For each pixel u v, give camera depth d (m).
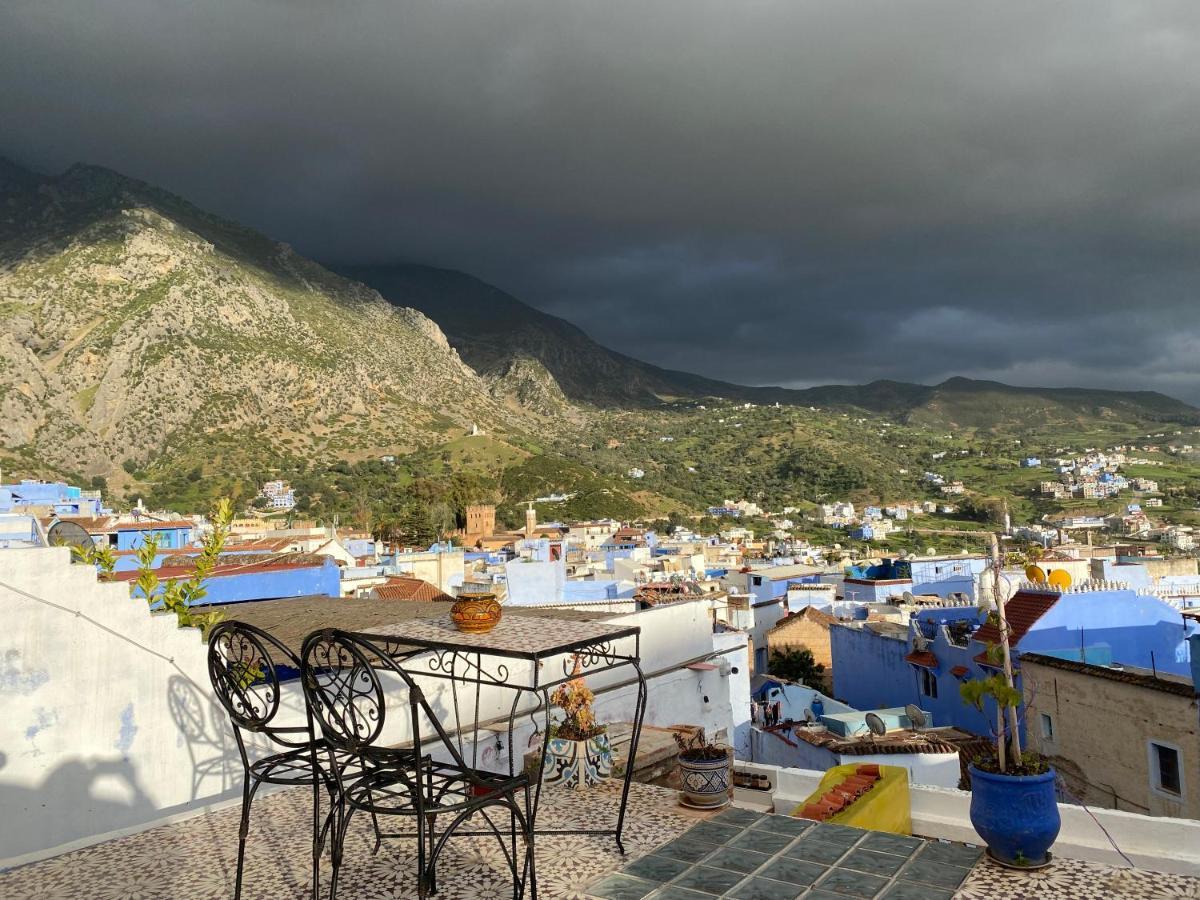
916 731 18.48
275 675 5.00
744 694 18.92
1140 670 16.56
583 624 5.75
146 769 6.79
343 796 4.63
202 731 7.16
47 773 6.26
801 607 48.38
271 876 5.38
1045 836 5.06
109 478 162.88
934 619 25.69
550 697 7.60
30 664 6.24
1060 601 18.78
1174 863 5.06
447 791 4.93
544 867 5.36
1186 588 36.22
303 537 67.50
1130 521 173.88
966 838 6.12
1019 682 17.33
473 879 5.20
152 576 8.01
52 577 6.41
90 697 6.54
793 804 7.02
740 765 7.61
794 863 5.29
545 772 7.31
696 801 6.46
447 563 56.12
